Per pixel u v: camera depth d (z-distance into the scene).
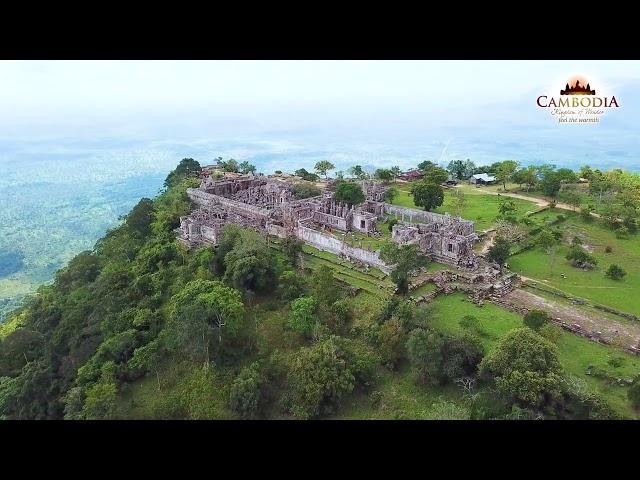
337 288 103.00
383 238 130.12
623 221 141.25
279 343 93.38
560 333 84.81
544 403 68.75
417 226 123.75
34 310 138.25
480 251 121.88
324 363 81.25
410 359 82.19
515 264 117.69
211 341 90.69
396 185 195.88
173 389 88.56
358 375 82.94
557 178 169.00
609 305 98.31
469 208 162.00
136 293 114.88
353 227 137.50
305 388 79.50
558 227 143.62
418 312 87.88
